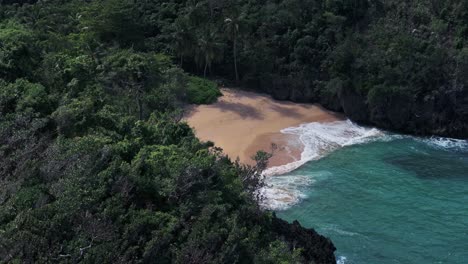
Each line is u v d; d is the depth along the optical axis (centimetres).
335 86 7200
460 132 6912
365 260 4259
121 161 3297
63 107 3919
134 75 5847
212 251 2847
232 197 3525
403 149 6469
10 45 4688
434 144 6669
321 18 7938
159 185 3156
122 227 2719
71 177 2870
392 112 6981
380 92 6900
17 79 4269
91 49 6631
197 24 7750
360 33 7806
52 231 2480
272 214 4006
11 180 2927
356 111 7225
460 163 6078
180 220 2948
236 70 7881
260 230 3416
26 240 2355
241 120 6838
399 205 5112
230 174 3716
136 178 3084
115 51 6838
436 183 5566
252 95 7694
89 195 2812
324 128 6931
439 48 7131
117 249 2547
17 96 3947
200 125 6588
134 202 3023
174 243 2812
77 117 3869
